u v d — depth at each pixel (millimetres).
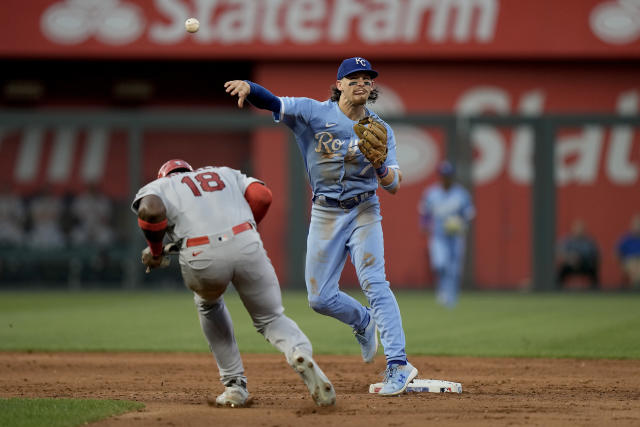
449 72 86250
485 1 83938
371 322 25953
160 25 83812
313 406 22312
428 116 83188
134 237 84312
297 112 23328
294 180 83375
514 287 82625
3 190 85312
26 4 83812
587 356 34844
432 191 60750
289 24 83625
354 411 21453
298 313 57156
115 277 84188
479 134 83250
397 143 83312
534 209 82875
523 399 23828
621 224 82625
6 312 58500
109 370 31203
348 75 23328
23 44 83750
